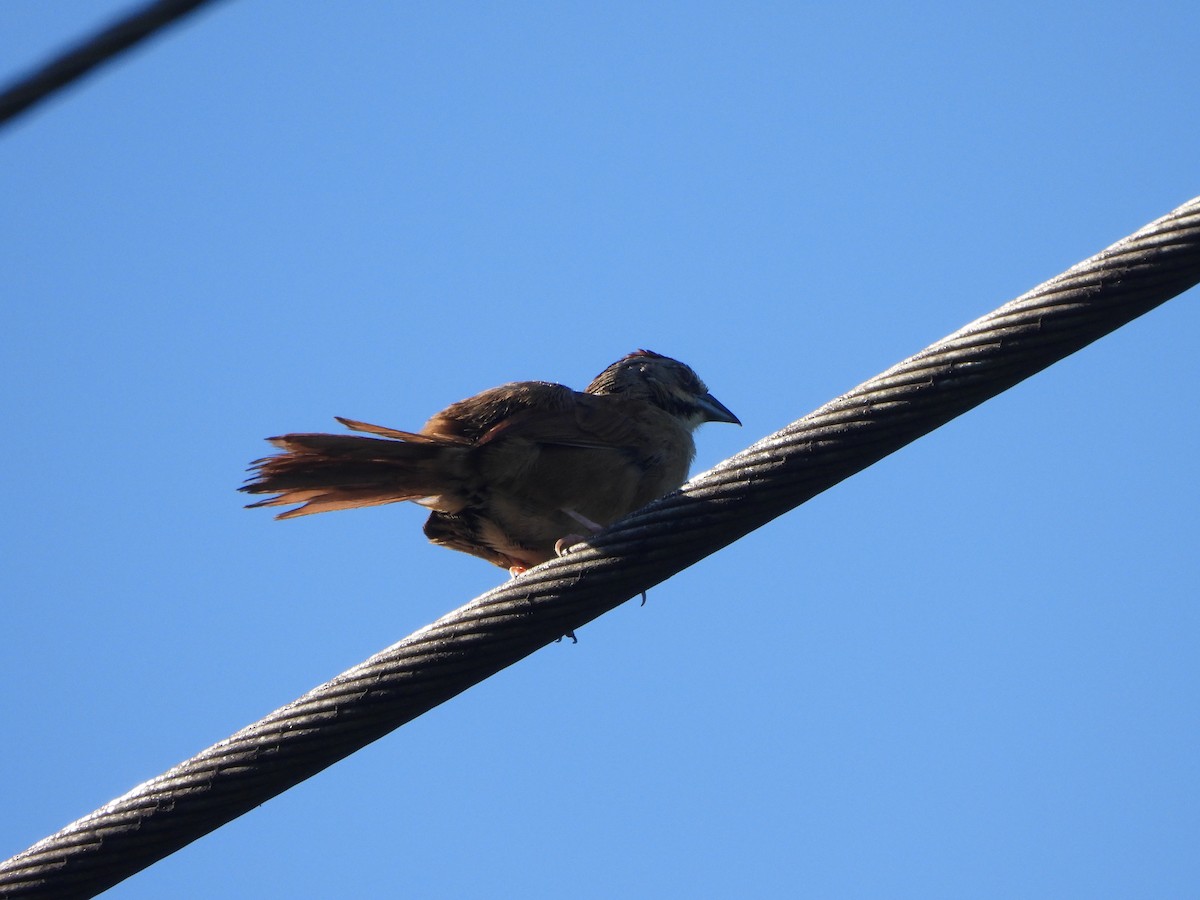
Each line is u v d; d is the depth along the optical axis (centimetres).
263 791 909
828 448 912
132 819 902
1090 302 883
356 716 910
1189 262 873
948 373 899
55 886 898
